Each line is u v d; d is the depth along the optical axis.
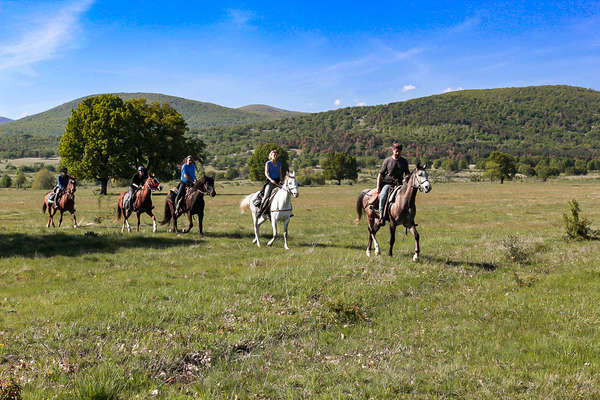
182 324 6.52
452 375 4.82
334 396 4.38
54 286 9.04
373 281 9.24
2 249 12.53
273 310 7.28
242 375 4.93
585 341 5.75
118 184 79.25
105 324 6.44
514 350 5.56
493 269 10.91
